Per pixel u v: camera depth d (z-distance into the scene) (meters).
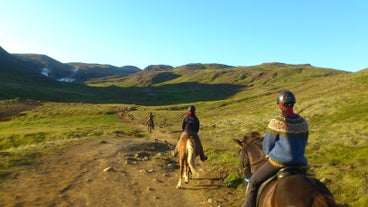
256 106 67.56
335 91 56.12
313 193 4.23
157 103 130.25
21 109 77.81
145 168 15.92
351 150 17.50
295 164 5.03
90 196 11.01
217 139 29.44
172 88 179.12
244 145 6.72
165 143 28.84
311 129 27.19
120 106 89.56
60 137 37.88
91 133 38.69
